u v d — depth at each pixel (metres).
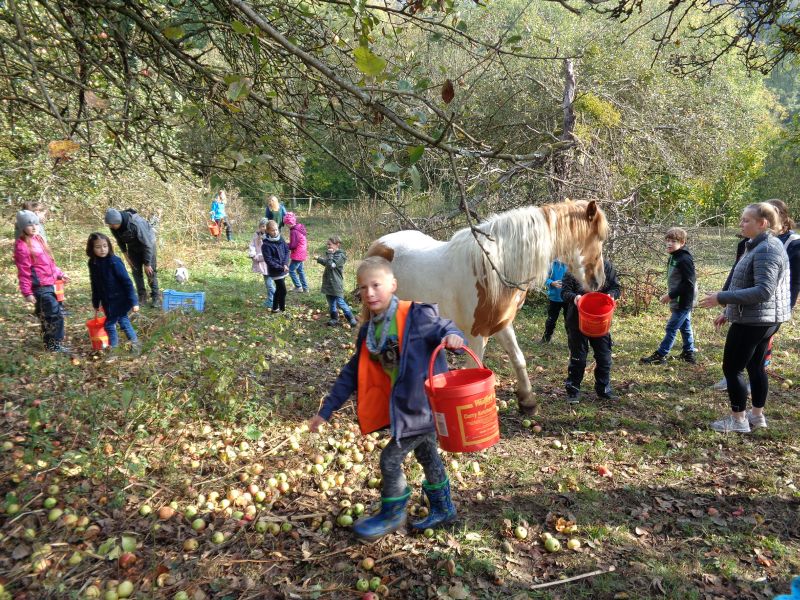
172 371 5.38
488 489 3.88
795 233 5.25
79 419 4.27
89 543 3.10
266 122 3.32
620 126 10.78
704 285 10.62
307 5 3.32
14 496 3.32
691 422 4.95
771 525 3.47
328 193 22.83
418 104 2.98
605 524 3.49
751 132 16.45
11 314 7.27
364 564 3.03
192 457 4.08
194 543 3.13
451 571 3.00
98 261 5.98
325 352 6.84
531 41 11.83
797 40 4.62
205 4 3.39
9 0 2.31
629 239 8.89
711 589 2.94
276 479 3.80
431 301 4.61
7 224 12.20
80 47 3.16
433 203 10.46
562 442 4.59
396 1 3.02
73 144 2.38
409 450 3.06
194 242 15.21
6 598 2.67
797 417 5.00
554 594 2.91
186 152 3.43
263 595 2.84
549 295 7.18
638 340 7.55
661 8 14.57
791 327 8.17
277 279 8.53
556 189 8.27
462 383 2.97
